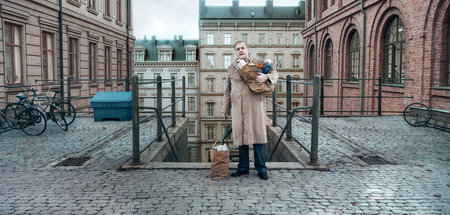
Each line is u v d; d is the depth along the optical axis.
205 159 48.47
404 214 3.32
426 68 9.94
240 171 4.50
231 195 3.79
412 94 10.64
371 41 13.50
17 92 11.64
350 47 16.42
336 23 17.61
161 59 51.38
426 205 3.54
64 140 7.28
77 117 11.34
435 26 9.61
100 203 3.58
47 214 3.31
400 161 5.34
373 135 7.67
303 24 46.69
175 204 3.54
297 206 3.50
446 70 9.52
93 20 18.16
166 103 49.31
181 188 4.03
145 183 4.21
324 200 3.66
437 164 5.14
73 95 16.02
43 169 4.91
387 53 12.83
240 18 46.44
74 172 4.74
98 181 4.31
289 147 6.04
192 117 48.91
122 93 10.70
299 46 46.81
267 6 47.38
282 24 46.69
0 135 7.90
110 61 21.42
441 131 8.20
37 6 12.81
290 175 4.54
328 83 19.20
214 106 48.00
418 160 5.40
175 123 9.24
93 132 8.33
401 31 11.73
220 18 46.47
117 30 22.34
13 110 8.65
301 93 47.06
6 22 11.24
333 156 5.62
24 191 3.96
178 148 8.77
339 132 8.07
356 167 4.96
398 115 11.25
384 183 4.23
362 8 13.98
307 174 4.59
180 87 49.28
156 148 6.05
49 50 14.12
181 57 51.81
